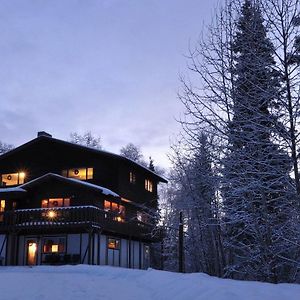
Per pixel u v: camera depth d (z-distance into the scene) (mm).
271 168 12273
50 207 33406
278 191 12344
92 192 32844
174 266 45969
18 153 39688
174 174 33938
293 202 12430
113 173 36562
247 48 12398
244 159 12797
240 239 17234
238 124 12656
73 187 33344
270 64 11914
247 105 12461
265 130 11961
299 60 11719
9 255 32625
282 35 11758
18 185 38969
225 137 12945
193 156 15914
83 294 10398
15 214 31625
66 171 37844
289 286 8469
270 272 13531
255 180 12523
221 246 21297
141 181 41750
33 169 38844
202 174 14961
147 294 10469
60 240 32594
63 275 16812
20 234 33500
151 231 39562
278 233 13117
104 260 33031
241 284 8758
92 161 37344
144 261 41562
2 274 17359
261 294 7434
